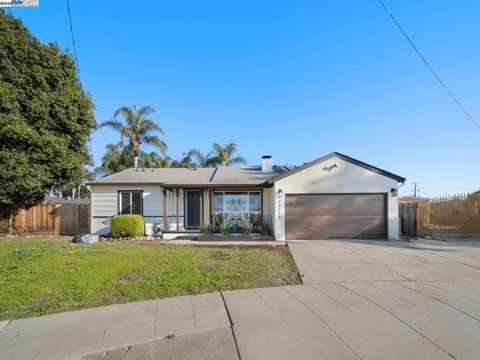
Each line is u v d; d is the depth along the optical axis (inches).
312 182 519.2
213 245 446.9
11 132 521.7
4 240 513.7
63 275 257.6
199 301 201.8
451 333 147.6
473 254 364.5
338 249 400.2
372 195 514.6
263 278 254.7
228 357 130.2
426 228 536.7
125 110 960.9
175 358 131.1
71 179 643.5
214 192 589.9
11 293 216.7
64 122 597.3
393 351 130.9
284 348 136.1
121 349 140.9
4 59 548.7
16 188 547.5
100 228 598.2
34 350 142.0
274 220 524.4
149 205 598.9
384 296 206.5
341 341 141.2
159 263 302.0
